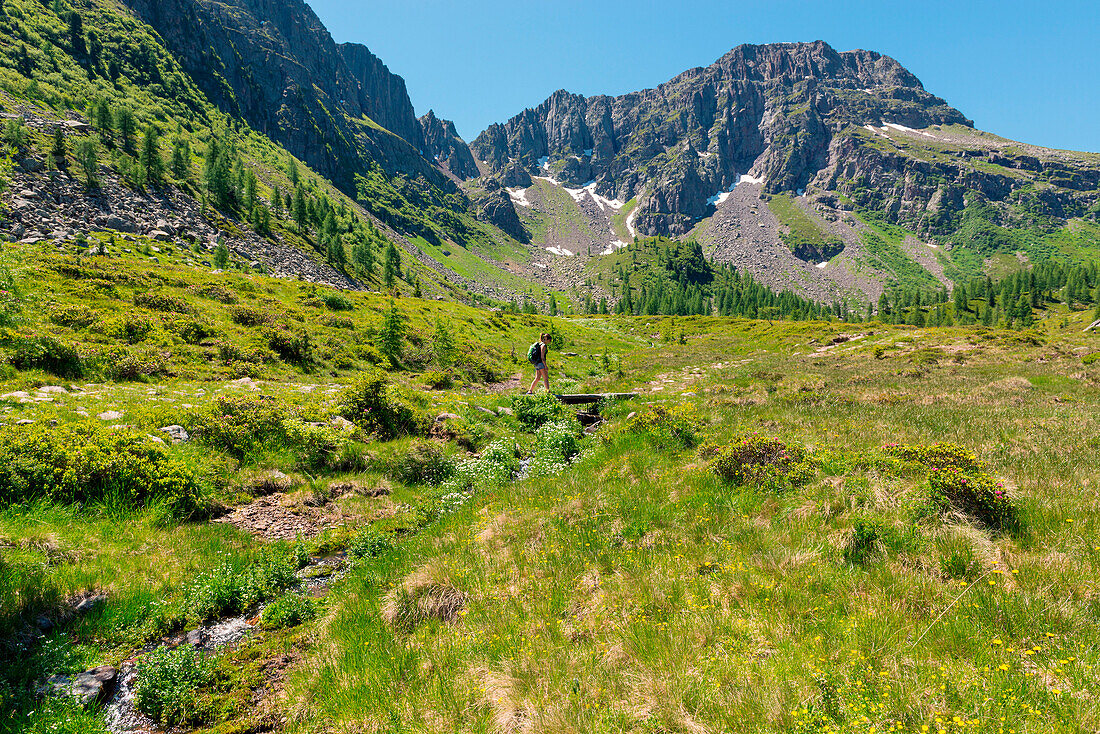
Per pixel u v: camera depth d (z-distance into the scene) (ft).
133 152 410.93
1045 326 468.75
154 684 17.47
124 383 59.88
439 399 66.33
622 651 17.57
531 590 22.33
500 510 33.30
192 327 86.07
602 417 63.36
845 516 24.61
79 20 631.15
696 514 27.66
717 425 45.96
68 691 17.15
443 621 21.57
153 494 31.40
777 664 15.71
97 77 602.44
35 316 71.72
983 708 12.98
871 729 12.50
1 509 26.68
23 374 53.47
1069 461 30.32
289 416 46.60
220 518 32.81
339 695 17.26
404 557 27.30
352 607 22.70
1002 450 33.19
